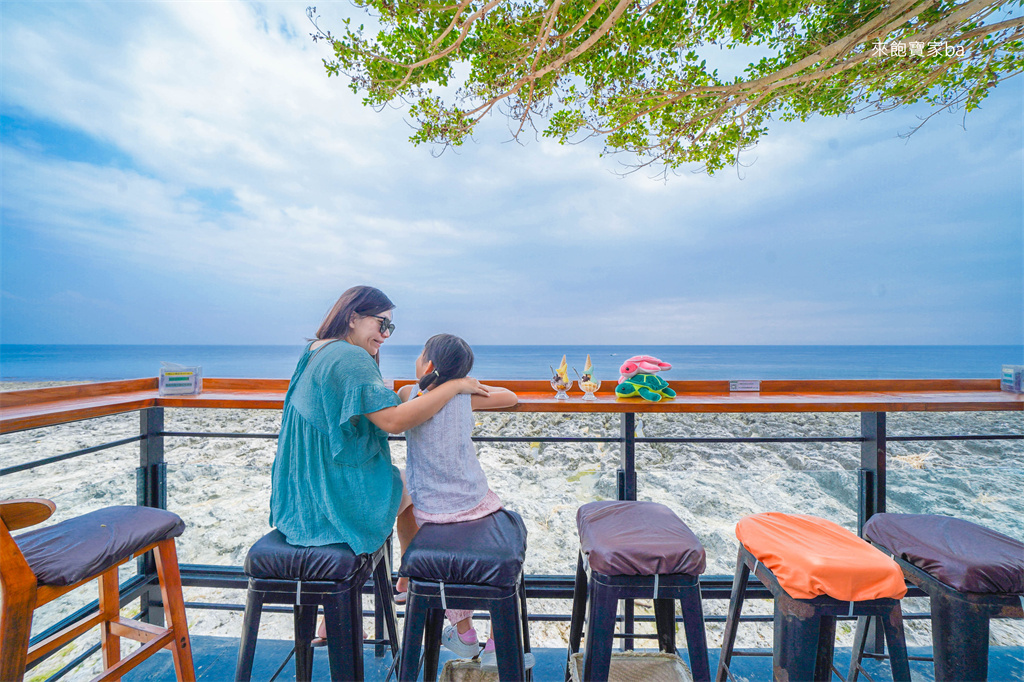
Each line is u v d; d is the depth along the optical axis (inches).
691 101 104.7
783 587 37.5
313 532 44.8
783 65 97.0
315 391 47.0
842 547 39.1
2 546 32.3
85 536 40.3
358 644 42.8
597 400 67.8
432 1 84.6
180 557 74.9
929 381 81.3
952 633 38.5
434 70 98.5
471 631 54.4
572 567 74.3
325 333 52.8
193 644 68.1
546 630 75.2
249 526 78.9
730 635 49.8
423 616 40.0
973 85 88.9
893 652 35.3
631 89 101.7
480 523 47.6
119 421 155.2
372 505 47.2
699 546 39.8
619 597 39.4
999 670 61.0
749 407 63.7
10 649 32.4
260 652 66.6
